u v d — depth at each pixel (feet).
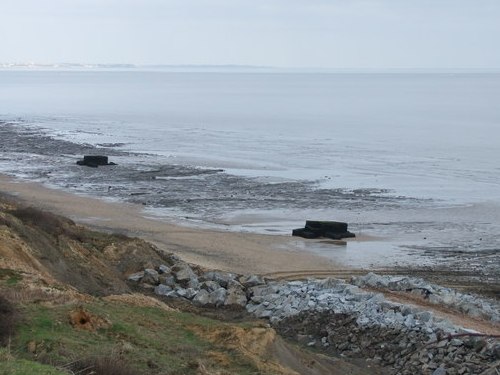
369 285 101.55
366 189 203.00
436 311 90.79
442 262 131.23
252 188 200.34
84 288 86.02
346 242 144.77
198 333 61.77
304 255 132.87
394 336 79.41
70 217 157.69
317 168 241.96
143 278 102.06
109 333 55.01
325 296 91.71
